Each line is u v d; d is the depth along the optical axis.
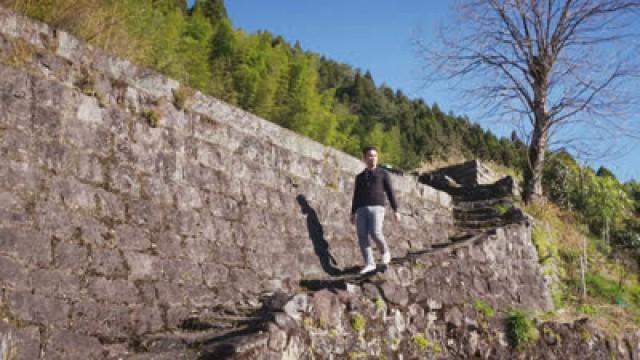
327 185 8.82
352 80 70.94
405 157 32.75
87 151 5.52
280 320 5.23
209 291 6.30
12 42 5.15
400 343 6.87
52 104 5.32
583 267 11.36
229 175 7.11
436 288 7.84
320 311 5.85
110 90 5.89
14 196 4.79
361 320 6.32
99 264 5.27
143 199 5.94
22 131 5.02
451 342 7.68
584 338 9.01
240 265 6.84
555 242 11.89
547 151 13.79
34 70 5.26
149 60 8.79
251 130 7.62
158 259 5.86
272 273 7.26
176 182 6.38
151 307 5.58
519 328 8.40
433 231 10.98
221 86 13.61
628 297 11.45
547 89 13.74
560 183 15.31
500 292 9.20
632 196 17.27
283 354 5.11
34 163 5.03
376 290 6.80
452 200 12.26
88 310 5.02
